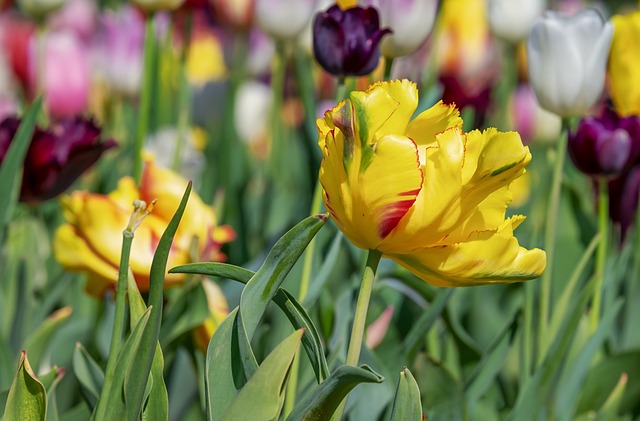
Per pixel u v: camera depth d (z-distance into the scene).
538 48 1.71
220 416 1.31
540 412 1.68
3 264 1.93
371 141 1.30
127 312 1.63
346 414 1.62
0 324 1.79
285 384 1.34
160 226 1.61
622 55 1.89
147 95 1.93
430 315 1.65
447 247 1.32
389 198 1.30
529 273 1.33
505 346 1.72
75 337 1.78
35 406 1.35
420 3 1.70
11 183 1.69
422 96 2.18
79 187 2.22
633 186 1.90
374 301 1.82
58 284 1.80
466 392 1.71
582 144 1.76
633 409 1.81
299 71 2.17
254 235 2.19
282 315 1.75
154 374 1.36
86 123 1.78
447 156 1.30
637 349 1.78
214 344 1.34
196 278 1.62
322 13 1.62
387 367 1.68
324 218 1.31
